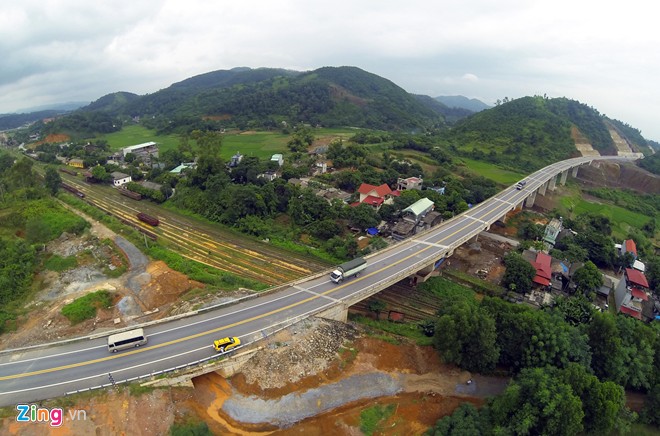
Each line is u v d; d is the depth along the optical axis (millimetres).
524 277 79125
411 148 186625
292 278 82062
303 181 131125
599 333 55281
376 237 98562
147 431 41594
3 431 37844
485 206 114000
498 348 54812
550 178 146250
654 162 185375
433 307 76125
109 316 62938
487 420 47062
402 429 48781
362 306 72688
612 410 43844
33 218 88812
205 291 67750
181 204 122562
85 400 41469
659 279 84875
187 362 47688
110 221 97625
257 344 52406
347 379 53656
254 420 47062
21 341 55719
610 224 123125
